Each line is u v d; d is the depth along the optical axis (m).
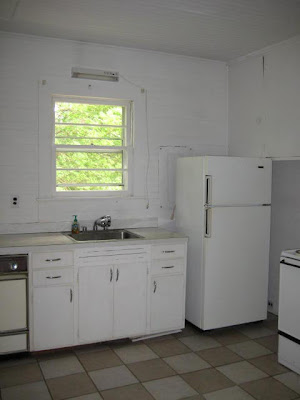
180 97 4.30
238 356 3.28
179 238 3.62
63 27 3.43
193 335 3.70
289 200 3.99
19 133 3.65
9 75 3.59
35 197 3.73
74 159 3.94
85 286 3.29
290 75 3.69
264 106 4.00
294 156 3.66
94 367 3.06
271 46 3.88
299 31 3.50
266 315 3.94
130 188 4.13
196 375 2.96
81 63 3.84
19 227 3.69
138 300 3.49
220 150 4.53
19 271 3.09
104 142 4.04
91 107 3.98
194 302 3.76
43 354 3.26
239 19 3.23
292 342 3.02
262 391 2.76
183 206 3.93
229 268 3.71
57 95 3.80
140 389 2.76
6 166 3.62
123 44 3.90
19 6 2.98
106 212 4.02
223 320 3.72
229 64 4.48
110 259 3.36
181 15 3.14
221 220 3.64
